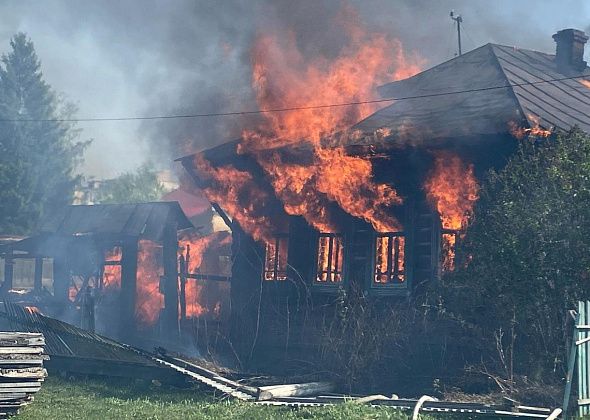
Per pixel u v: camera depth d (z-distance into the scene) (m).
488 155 13.61
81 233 21.89
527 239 10.95
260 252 17.23
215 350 17.25
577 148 11.56
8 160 44.41
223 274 24.75
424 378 12.88
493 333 12.05
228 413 9.72
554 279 10.83
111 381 13.00
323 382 12.57
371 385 12.88
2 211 42.88
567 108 15.43
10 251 23.56
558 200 10.97
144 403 10.73
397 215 14.91
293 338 15.85
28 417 9.52
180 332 19.20
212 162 18.52
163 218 21.02
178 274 20.34
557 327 10.97
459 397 11.24
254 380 12.70
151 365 12.67
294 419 9.19
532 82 16.56
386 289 14.73
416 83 18.84
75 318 22.22
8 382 9.63
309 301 15.91
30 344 9.96
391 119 16.20
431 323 13.27
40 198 44.88
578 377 9.29
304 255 16.25
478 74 17.22
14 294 23.06
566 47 19.42
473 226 11.99
